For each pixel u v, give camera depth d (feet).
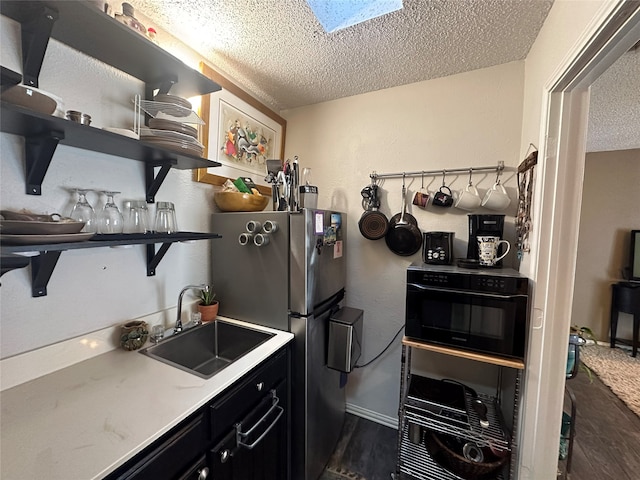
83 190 3.23
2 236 2.19
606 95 6.18
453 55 4.83
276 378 4.10
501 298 3.96
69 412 2.55
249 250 4.84
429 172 5.65
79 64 3.30
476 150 5.33
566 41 3.13
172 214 4.09
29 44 2.75
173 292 4.62
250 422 3.51
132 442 2.22
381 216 5.88
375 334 6.25
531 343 3.87
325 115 6.64
